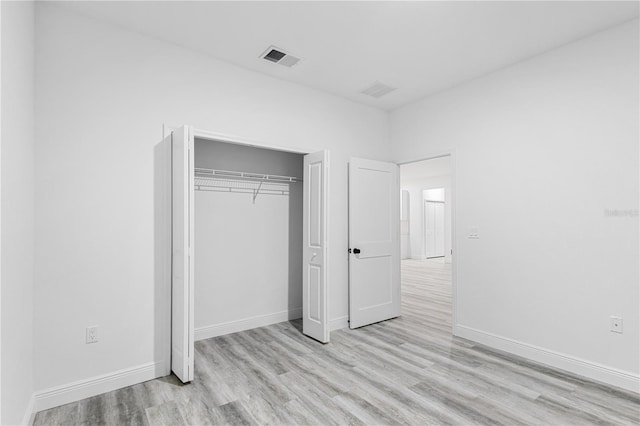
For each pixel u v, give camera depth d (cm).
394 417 206
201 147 350
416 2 224
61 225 225
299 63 311
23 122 191
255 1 224
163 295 264
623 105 244
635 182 239
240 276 372
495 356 300
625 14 235
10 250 166
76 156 231
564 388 241
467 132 348
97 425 199
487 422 200
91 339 234
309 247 357
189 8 231
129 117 254
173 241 267
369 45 280
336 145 386
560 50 279
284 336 353
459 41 273
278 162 407
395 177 430
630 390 237
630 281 240
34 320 213
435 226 1217
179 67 280
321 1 224
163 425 199
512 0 221
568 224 272
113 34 249
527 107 300
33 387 212
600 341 254
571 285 270
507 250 312
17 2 178
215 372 268
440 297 540
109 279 242
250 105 320
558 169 278
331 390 239
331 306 378
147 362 256
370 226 400
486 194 329
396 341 339
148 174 261
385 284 415
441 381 252
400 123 426
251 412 212
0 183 150
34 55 217
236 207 371
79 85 234
